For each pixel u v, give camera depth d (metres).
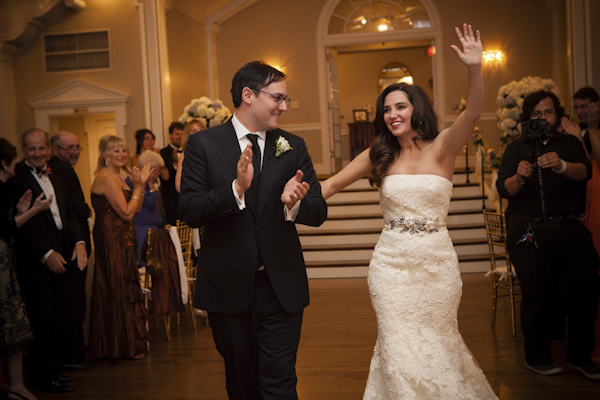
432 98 15.49
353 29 12.12
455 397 2.44
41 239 3.87
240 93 2.42
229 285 2.37
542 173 3.64
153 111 8.90
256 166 2.44
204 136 2.45
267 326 2.44
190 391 3.77
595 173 4.09
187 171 2.42
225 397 3.65
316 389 3.71
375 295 2.66
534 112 3.79
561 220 3.65
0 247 3.49
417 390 2.45
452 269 2.63
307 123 12.34
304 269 2.52
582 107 4.35
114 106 8.94
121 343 4.45
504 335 4.73
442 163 2.63
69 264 4.19
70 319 4.30
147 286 5.03
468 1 11.66
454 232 8.48
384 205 2.73
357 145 15.30
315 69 12.25
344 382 3.82
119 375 4.16
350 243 8.71
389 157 2.68
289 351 2.45
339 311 5.92
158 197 5.70
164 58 9.05
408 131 2.65
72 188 4.32
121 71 8.96
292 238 2.48
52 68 9.11
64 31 9.07
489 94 11.66
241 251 2.37
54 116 9.15
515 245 3.76
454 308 2.65
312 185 2.58
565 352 4.21
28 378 4.23
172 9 10.05
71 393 3.81
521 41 11.54
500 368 3.92
